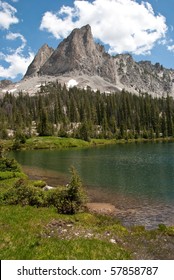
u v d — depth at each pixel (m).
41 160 83.12
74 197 24.84
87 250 14.73
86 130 167.00
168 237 19.44
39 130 171.62
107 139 185.00
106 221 23.58
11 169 47.34
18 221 19.84
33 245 14.62
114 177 50.22
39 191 26.64
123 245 17.55
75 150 121.62
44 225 19.72
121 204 32.53
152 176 50.44
